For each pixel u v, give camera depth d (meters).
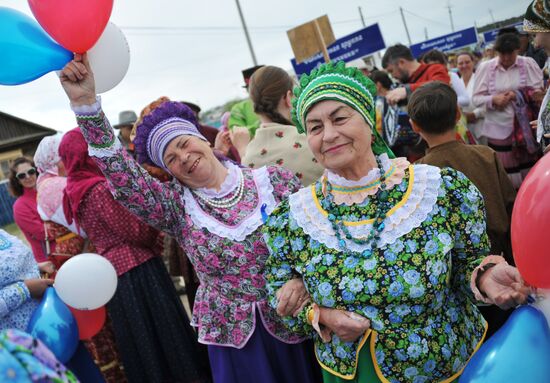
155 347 2.86
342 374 1.69
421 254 1.57
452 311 1.64
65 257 3.23
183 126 2.27
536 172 1.36
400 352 1.57
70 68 1.90
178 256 3.25
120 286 2.85
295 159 2.76
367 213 1.66
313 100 1.65
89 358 2.39
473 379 1.38
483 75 4.49
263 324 2.21
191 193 2.32
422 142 3.98
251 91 2.97
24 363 1.19
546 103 2.80
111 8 1.87
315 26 4.82
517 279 1.44
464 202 1.61
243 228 2.22
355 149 1.66
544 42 2.66
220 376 2.23
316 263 1.69
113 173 2.08
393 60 4.85
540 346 1.35
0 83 1.88
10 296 2.02
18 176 4.45
